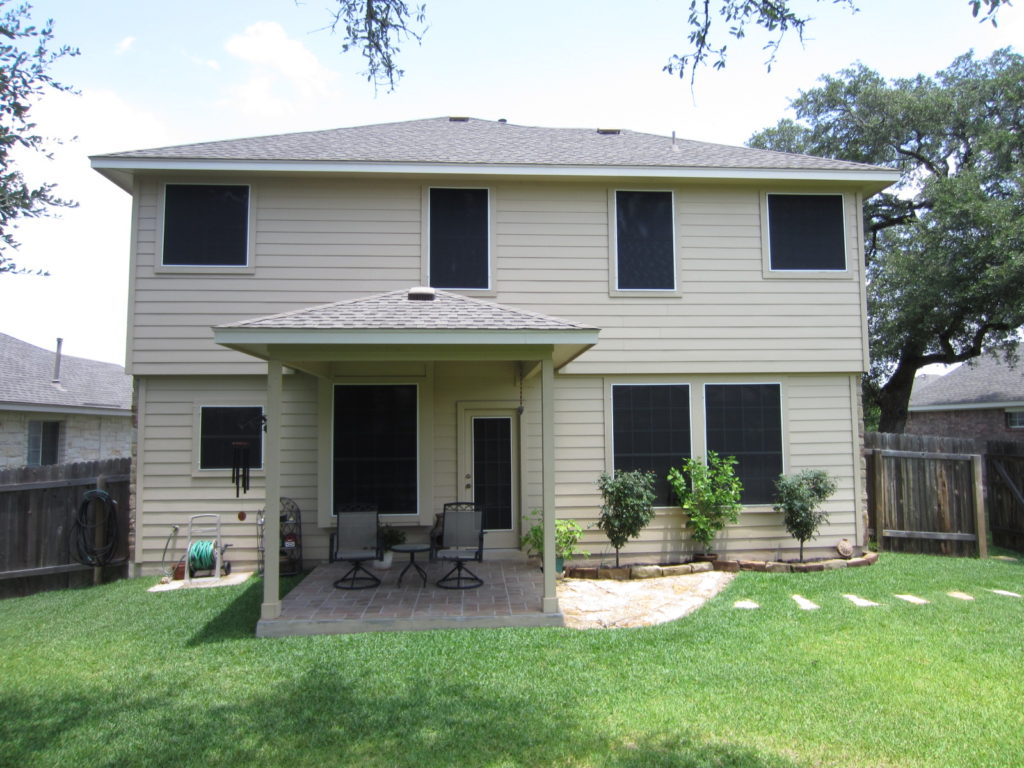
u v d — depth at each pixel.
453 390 9.27
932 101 19.80
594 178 9.30
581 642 5.84
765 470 9.47
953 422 22.42
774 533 9.41
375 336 6.19
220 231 9.00
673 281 9.48
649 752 3.87
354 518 7.49
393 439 8.98
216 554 8.58
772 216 9.66
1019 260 14.35
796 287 9.59
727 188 9.63
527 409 9.32
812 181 9.52
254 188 9.04
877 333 19.62
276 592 6.30
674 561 9.25
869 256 22.70
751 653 5.52
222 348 8.89
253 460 8.99
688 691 4.75
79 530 8.75
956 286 16.50
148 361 8.83
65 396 15.59
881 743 3.97
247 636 6.17
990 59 20.41
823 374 9.66
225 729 4.23
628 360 9.34
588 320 9.34
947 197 16.53
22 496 8.77
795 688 4.79
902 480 10.34
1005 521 11.09
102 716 4.46
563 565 8.59
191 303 8.91
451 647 5.74
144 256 8.90
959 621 6.38
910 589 7.71
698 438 9.42
